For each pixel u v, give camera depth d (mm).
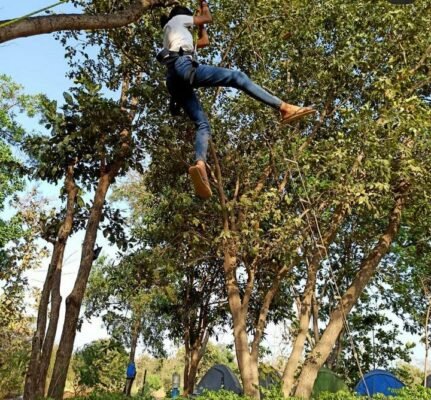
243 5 10992
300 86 11750
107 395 11320
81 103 10750
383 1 10320
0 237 19281
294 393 11203
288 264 10820
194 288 17641
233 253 11594
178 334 18422
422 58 10430
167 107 11352
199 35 4770
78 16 4672
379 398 10055
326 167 10141
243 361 11242
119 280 14000
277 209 10875
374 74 10742
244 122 11625
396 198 11508
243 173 12031
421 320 17609
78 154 11547
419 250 14828
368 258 11680
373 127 9227
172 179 12805
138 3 5312
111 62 12062
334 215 11078
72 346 10703
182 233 11680
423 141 9398
